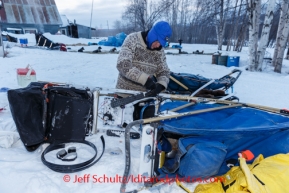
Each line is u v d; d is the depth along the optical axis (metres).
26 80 3.59
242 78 7.61
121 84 2.57
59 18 25.06
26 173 1.96
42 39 14.24
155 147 1.68
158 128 1.73
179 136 1.91
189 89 3.28
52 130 2.28
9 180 1.88
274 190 1.56
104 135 2.67
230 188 1.68
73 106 2.29
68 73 6.75
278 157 1.83
